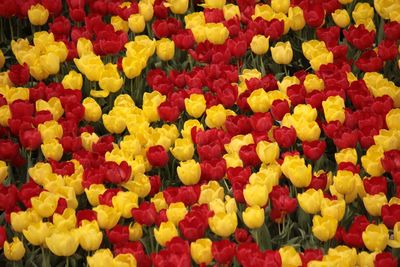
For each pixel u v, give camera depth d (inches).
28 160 326.0
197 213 265.7
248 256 248.1
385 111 328.5
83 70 356.5
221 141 317.1
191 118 354.6
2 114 333.7
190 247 263.0
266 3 430.3
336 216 271.4
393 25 371.6
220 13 388.5
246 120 320.2
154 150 305.9
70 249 264.2
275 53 360.5
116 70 350.0
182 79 355.6
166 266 246.1
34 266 281.4
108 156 310.3
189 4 438.9
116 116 328.5
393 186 315.6
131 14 390.3
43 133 322.0
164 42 368.2
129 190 295.1
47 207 280.2
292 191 311.4
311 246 284.5
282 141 306.5
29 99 349.4
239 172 290.0
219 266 263.6
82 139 325.4
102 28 377.7
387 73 381.7
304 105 319.9
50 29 394.9
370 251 279.9
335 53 364.8
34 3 403.2
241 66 382.3
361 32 362.0
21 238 287.6
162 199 283.9
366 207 281.4
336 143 308.5
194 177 295.7
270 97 337.1
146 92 368.2
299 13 380.5
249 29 368.8
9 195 283.3
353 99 336.2
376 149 299.0
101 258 252.1
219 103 342.3
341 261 247.0
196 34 381.7
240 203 291.7
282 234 287.1
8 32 430.3
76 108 333.7
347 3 411.5
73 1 398.9
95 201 289.6
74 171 300.8
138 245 258.4
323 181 287.9
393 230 273.7
